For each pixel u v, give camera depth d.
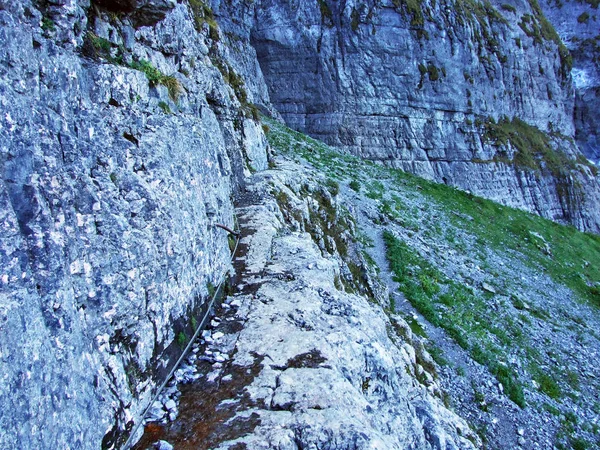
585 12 83.62
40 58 5.66
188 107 11.23
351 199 34.00
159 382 7.41
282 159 33.31
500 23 65.31
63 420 4.84
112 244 6.38
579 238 57.03
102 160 6.78
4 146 4.66
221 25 48.50
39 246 4.92
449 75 56.69
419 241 31.77
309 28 51.97
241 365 8.34
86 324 5.72
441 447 10.38
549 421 17.81
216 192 12.28
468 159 57.41
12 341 4.25
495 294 28.03
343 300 11.63
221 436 6.55
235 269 12.75
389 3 52.62
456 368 19.09
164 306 7.80
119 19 8.77
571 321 28.95
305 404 7.26
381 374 10.06
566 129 76.38
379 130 52.75
